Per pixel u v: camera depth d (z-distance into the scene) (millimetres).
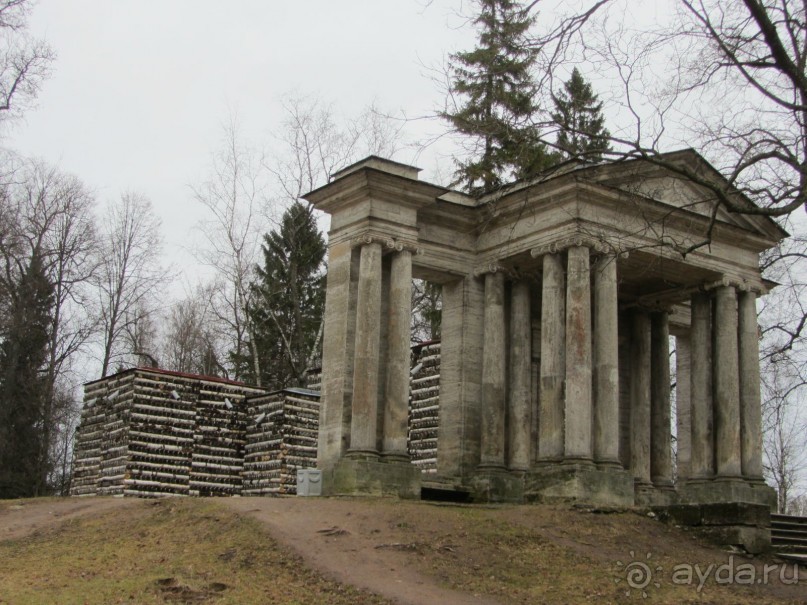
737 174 18750
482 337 34594
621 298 37906
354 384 30688
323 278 61750
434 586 19344
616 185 31375
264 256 62500
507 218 33688
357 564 20188
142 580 18516
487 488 32469
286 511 24156
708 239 20375
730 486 33094
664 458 37000
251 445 43156
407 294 31844
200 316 79312
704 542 25094
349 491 29391
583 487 28922
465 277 34719
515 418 33656
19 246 53750
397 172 32562
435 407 38781
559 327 31312
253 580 18875
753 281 35312
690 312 39719
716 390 34406
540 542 23281
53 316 55938
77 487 43094
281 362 60094
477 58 24359
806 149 19734
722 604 19438
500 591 19484
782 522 28547
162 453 40906
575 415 29641
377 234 31562
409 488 30438
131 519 24250
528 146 22234
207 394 43000
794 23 19688
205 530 22344
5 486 50219
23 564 20594
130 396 40938
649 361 37375
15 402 51844
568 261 30906
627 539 24359
